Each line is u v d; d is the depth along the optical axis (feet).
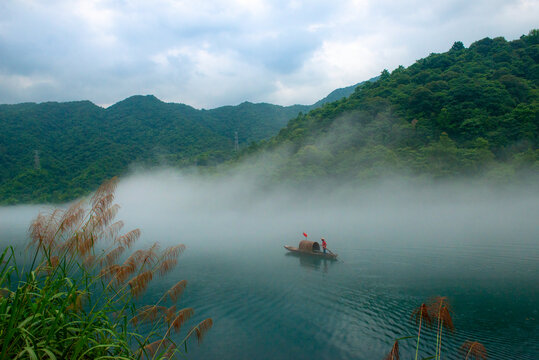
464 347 24.04
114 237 23.68
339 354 53.31
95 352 19.26
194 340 59.16
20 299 17.54
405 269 99.45
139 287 23.25
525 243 125.29
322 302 75.92
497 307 68.85
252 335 60.80
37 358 15.65
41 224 20.36
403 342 55.83
